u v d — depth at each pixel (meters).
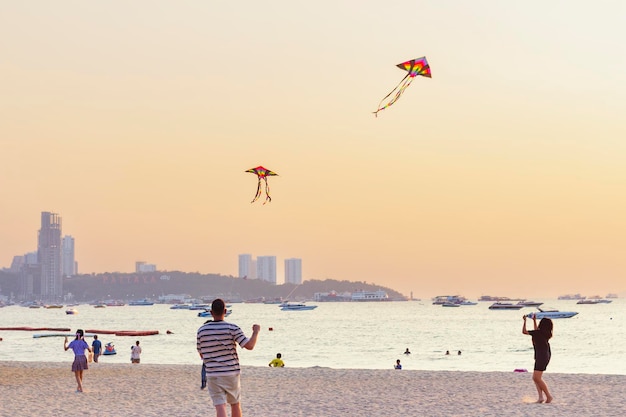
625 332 136.00
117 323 199.25
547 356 21.11
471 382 27.83
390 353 84.62
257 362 65.94
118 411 20.52
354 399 22.86
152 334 121.75
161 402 22.53
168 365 37.84
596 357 78.12
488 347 96.56
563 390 24.58
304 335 130.50
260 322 198.88
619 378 28.81
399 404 21.50
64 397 24.06
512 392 24.22
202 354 12.22
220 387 12.10
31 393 25.25
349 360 73.12
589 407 20.14
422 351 89.00
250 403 22.09
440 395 23.61
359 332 141.88
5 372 33.34
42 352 80.44
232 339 12.17
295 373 32.50
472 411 19.73
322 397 23.48
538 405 20.69
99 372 33.34
